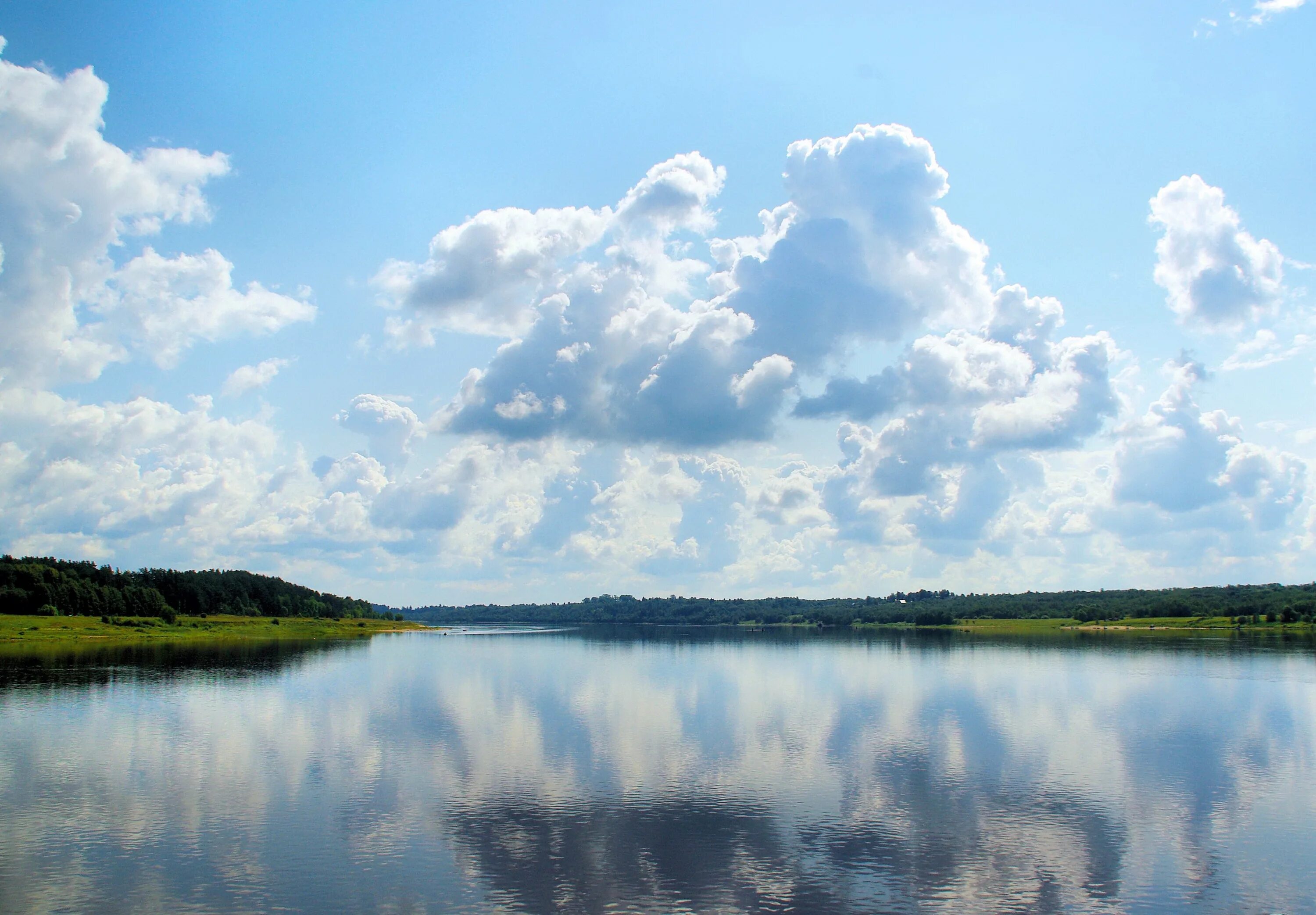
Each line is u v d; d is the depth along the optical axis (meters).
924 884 37.84
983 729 74.69
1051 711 85.38
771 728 74.88
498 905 35.34
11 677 110.06
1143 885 38.03
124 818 46.47
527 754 62.97
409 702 91.69
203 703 89.19
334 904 35.34
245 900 35.78
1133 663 141.62
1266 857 41.31
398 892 36.56
